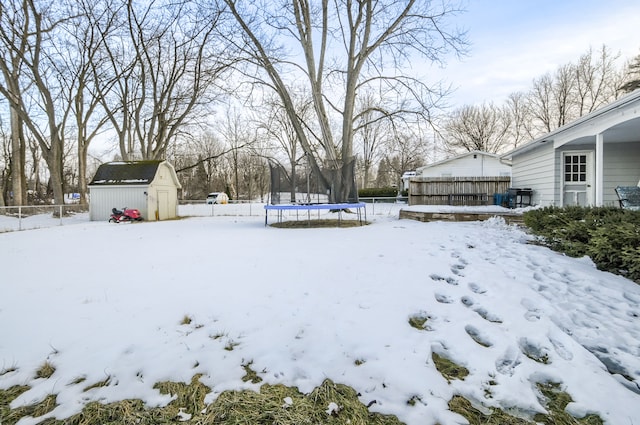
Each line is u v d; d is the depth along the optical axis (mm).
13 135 18547
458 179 14148
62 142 22844
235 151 39156
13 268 4367
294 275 3762
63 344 2449
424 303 3047
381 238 5918
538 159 10570
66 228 10367
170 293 3311
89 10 17078
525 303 3055
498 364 2248
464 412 1833
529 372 2158
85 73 19078
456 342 2471
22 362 2254
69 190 39781
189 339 2512
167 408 1865
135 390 1999
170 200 16234
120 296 3266
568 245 4621
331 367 2188
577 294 3256
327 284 3477
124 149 19750
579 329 2646
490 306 3012
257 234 7105
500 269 3902
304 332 2584
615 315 2869
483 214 8578
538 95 33656
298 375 2127
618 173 8688
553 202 9320
